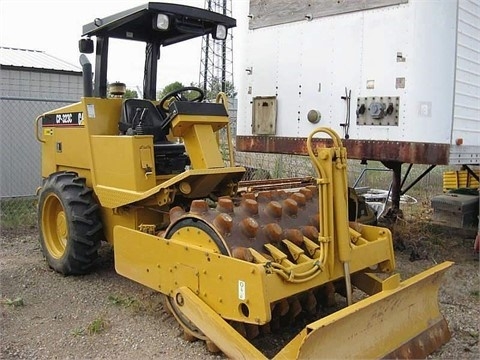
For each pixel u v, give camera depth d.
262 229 3.84
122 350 3.83
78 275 5.44
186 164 5.20
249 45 6.42
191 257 3.74
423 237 6.92
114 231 4.52
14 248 6.62
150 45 5.60
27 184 9.69
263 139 6.33
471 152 5.65
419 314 3.88
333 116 5.67
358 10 5.41
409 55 5.08
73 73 10.93
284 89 6.10
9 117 9.56
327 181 3.65
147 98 5.68
